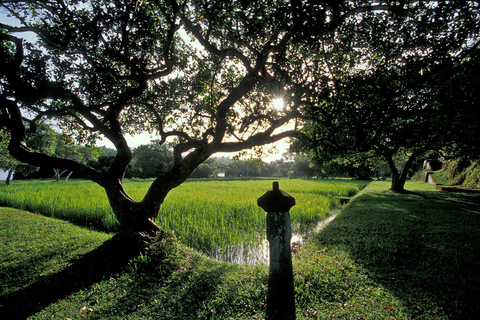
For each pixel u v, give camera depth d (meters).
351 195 23.61
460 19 4.53
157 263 5.50
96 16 6.25
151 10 7.19
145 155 59.25
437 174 30.92
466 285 4.18
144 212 6.48
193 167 6.58
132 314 3.81
